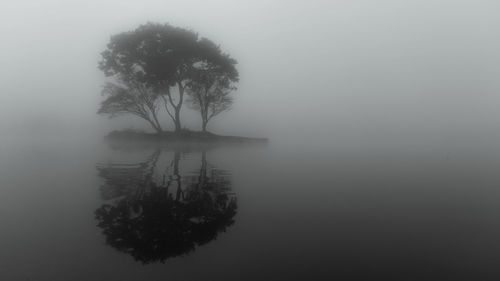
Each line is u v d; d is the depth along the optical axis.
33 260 4.06
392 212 6.27
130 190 7.97
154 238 4.87
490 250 4.48
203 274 3.76
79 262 4.02
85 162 13.21
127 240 4.75
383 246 4.60
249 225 5.46
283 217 5.91
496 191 8.23
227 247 4.52
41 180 9.09
